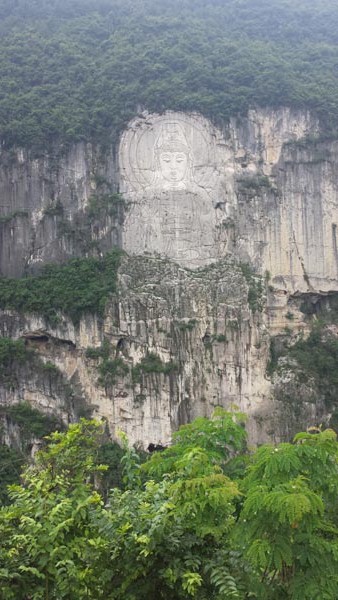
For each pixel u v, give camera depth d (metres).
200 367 51.97
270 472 13.09
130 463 15.14
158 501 13.13
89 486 14.24
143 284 52.97
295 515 11.62
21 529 12.81
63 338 51.59
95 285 52.53
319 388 52.97
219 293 53.31
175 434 17.17
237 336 52.72
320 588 12.12
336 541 12.89
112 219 54.84
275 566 12.12
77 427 16.55
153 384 50.75
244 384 52.34
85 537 12.96
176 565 12.47
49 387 50.38
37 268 54.09
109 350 51.09
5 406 49.66
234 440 16.53
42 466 16.61
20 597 12.20
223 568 12.38
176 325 52.22
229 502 13.23
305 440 14.02
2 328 51.72
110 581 12.75
